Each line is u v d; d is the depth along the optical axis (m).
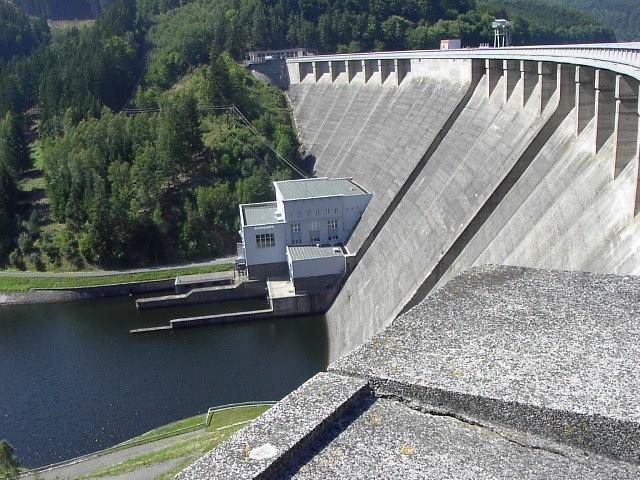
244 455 8.80
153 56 152.62
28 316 74.56
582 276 13.91
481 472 8.72
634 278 13.62
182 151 91.94
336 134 96.00
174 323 65.94
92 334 66.88
